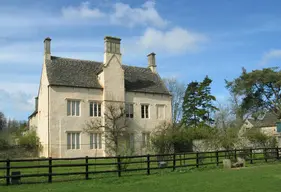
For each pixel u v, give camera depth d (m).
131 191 12.75
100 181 16.22
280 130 42.75
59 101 36.34
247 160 24.75
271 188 12.59
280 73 50.38
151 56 47.66
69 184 15.29
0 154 35.50
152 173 19.28
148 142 37.31
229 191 12.21
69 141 36.44
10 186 14.72
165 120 43.50
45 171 21.08
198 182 14.87
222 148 33.38
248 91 53.50
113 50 40.28
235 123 52.66
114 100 39.25
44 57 38.94
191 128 40.66
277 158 26.72
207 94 53.88
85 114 37.78
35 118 46.19
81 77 39.03
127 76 43.72
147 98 42.75
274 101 52.47
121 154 23.22
